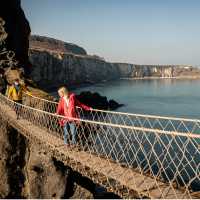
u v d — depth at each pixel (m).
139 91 126.56
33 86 27.66
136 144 23.78
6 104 21.84
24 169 17.78
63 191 16.77
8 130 18.19
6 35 35.47
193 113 58.81
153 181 8.72
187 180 19.30
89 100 64.69
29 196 17.05
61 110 11.79
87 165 9.88
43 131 14.50
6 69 29.16
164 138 27.14
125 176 9.02
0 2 36.78
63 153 11.11
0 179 17.47
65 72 166.50
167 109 65.19
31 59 131.38
